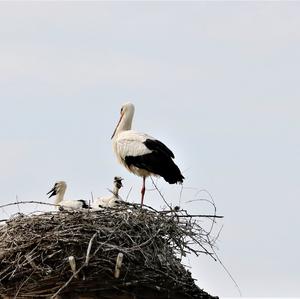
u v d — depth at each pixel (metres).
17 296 16.41
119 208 17.05
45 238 16.22
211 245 17.33
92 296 16.17
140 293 16.50
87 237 16.17
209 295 17.47
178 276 16.94
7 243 16.62
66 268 16.09
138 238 16.69
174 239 17.14
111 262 16.06
